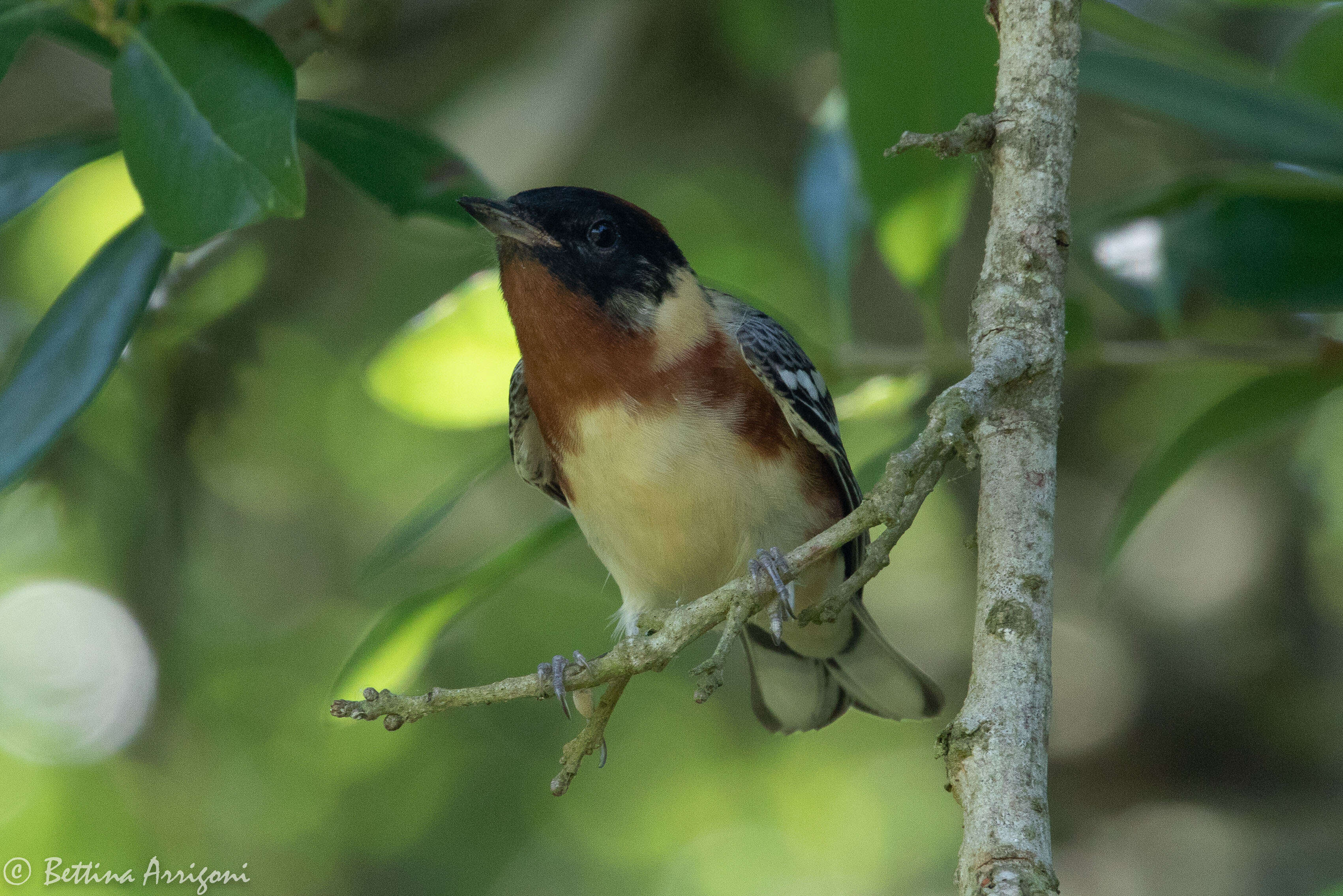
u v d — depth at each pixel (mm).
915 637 15148
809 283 14344
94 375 6207
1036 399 4629
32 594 13320
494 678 14398
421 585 13336
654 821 14992
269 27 9570
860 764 15625
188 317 11516
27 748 13242
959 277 13984
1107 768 14023
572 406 7062
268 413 13320
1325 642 13719
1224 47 12414
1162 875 13312
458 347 8172
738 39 13359
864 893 14969
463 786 14180
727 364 7043
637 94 13734
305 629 14320
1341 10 9031
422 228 11812
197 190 5410
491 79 12570
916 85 6879
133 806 13234
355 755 14016
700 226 14930
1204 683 13859
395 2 10359
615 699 5254
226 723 13742
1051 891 3783
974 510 14750
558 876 14328
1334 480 13906
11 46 6203
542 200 7109
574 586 14844
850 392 8344
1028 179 4848
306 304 12391
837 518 7566
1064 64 4926
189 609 13031
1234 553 13977
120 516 12156
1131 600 14219
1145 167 14219
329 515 14547
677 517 7020
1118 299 8031
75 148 7023
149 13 6273
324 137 7410
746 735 15367
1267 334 11445
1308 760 13516
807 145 10508
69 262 12828
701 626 4875
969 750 4094
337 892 13555
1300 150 7203
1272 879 12891
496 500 15070
